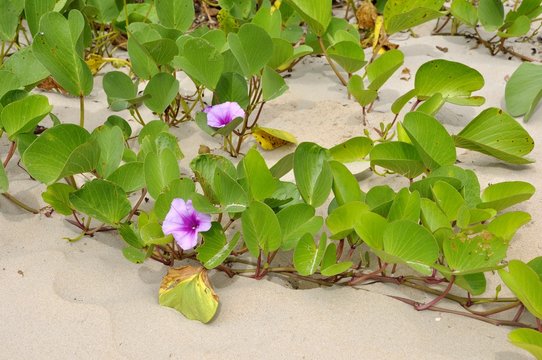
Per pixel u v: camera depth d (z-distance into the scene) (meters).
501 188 1.55
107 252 1.55
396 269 1.54
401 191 1.49
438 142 1.60
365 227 1.46
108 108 1.86
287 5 2.02
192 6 1.92
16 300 1.47
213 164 1.54
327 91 1.91
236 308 1.47
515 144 1.66
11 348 1.42
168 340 1.43
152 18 2.04
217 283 1.52
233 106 1.68
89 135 1.55
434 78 1.73
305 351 1.42
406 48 2.02
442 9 2.14
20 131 1.61
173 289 1.47
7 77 1.68
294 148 1.77
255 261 1.55
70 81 1.66
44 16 1.64
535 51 2.00
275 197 1.56
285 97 1.89
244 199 1.48
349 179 1.54
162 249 1.57
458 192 1.51
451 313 1.47
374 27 2.06
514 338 1.38
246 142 1.79
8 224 1.59
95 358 1.41
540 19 1.99
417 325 1.45
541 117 1.80
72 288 1.49
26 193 1.64
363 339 1.43
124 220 1.59
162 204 1.51
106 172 1.57
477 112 1.84
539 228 1.58
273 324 1.45
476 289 1.46
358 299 1.48
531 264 1.46
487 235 1.43
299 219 1.50
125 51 2.06
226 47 1.80
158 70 1.79
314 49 1.96
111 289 1.49
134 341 1.43
